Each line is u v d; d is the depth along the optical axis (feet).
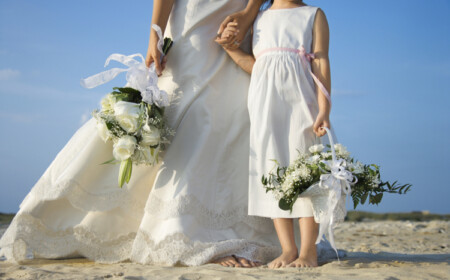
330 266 9.35
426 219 37.22
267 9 11.76
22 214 10.90
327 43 11.18
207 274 8.66
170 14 12.19
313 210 9.73
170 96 11.66
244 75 11.89
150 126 10.77
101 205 11.12
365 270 8.75
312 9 11.28
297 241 11.50
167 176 11.01
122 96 11.11
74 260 11.16
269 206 10.39
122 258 11.00
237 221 11.21
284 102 10.78
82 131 11.56
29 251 10.98
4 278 8.41
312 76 10.94
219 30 11.62
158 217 10.71
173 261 10.03
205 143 11.12
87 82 11.29
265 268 9.65
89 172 11.10
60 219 11.18
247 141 11.63
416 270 8.54
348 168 9.52
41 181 11.15
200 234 10.52
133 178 11.33
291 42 11.00
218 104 11.51
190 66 11.59
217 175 11.23
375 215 40.57
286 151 10.64
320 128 10.37
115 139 10.77
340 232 23.89
